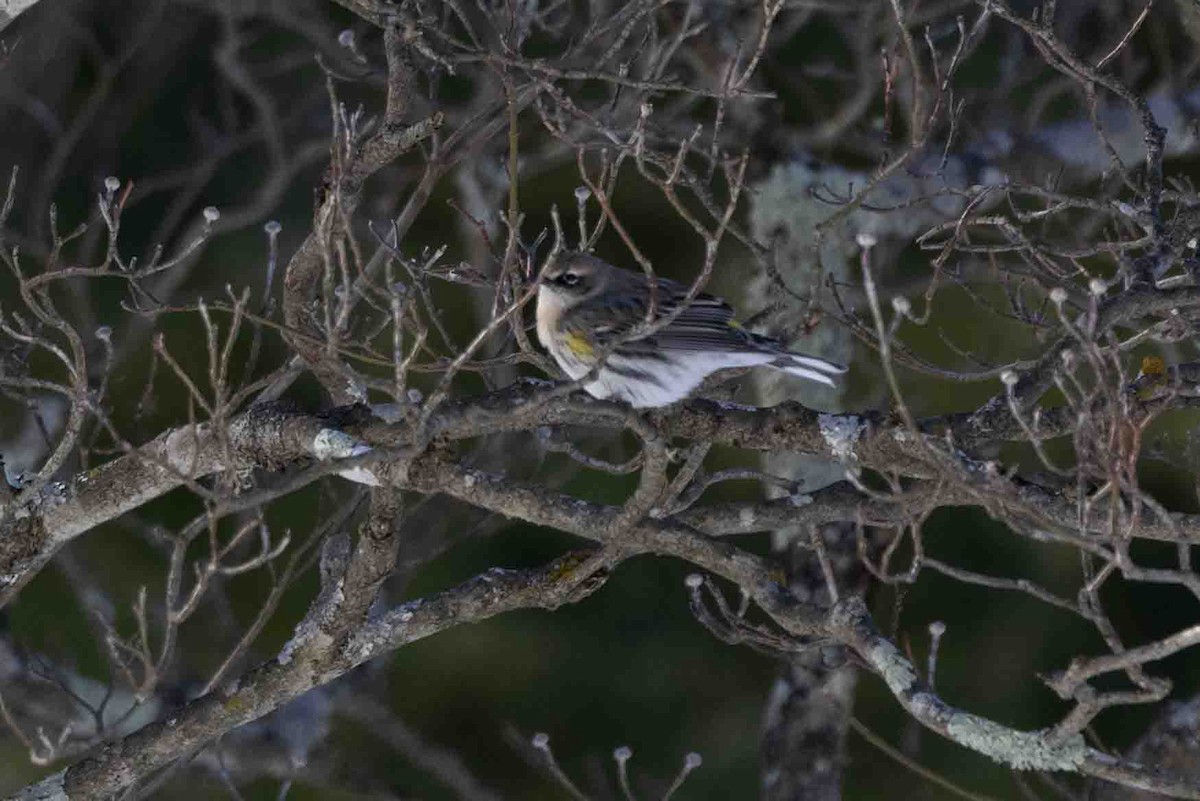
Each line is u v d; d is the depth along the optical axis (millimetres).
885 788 17875
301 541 17609
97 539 17578
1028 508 7656
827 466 14305
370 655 9734
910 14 11633
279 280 18016
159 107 19047
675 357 10227
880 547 14023
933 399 16672
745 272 16828
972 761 17766
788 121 15500
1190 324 9859
